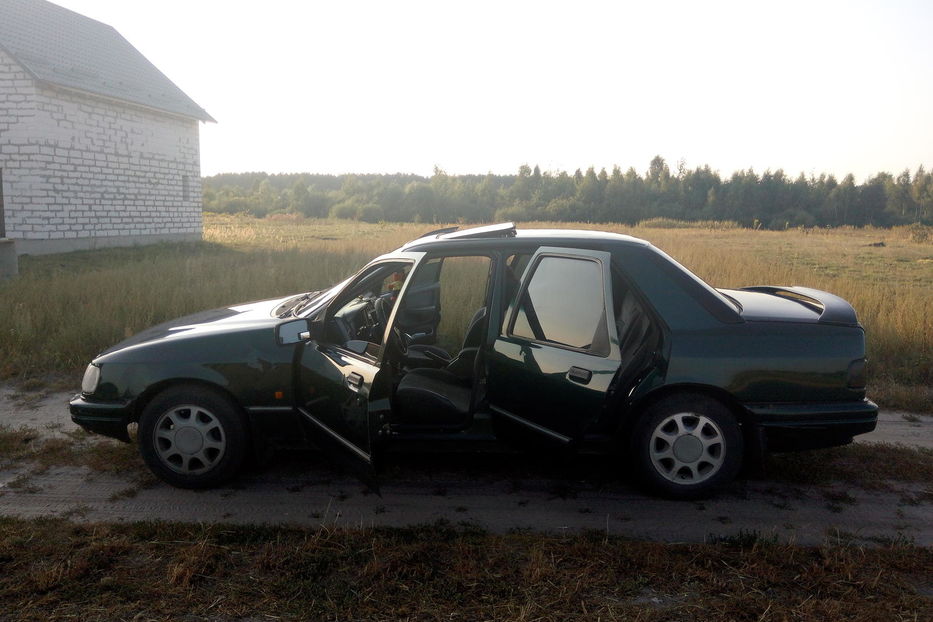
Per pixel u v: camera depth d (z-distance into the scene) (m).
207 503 4.29
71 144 19.88
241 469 4.71
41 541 3.72
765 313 4.38
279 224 46.25
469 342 4.89
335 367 4.17
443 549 3.63
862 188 83.75
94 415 4.50
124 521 4.01
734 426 4.18
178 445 4.45
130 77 23.58
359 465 3.94
